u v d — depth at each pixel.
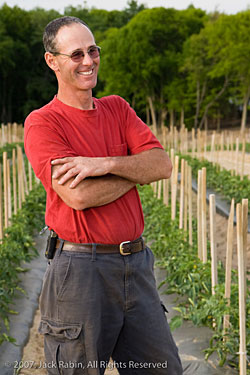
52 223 2.18
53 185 2.12
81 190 2.07
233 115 56.78
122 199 2.23
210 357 3.74
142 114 59.69
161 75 45.50
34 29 56.09
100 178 2.12
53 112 2.22
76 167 2.08
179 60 45.06
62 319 2.14
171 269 5.37
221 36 38.62
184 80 46.12
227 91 45.00
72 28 2.12
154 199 8.44
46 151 2.14
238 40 37.50
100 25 63.28
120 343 2.30
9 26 55.00
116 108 2.39
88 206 2.08
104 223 2.15
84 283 2.11
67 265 2.12
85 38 2.14
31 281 5.71
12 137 22.98
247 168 13.98
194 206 10.02
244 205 3.07
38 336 4.48
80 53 2.13
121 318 2.21
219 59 40.88
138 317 2.23
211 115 48.56
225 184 10.45
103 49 46.38
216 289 3.86
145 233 7.13
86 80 2.16
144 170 2.24
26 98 57.84
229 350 3.52
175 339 4.11
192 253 5.35
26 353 4.13
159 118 53.34
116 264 2.16
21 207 8.02
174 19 46.44
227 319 3.68
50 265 2.20
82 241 2.14
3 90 54.75
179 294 4.99
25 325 4.60
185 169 5.77
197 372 3.57
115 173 2.14
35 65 55.78
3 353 3.95
